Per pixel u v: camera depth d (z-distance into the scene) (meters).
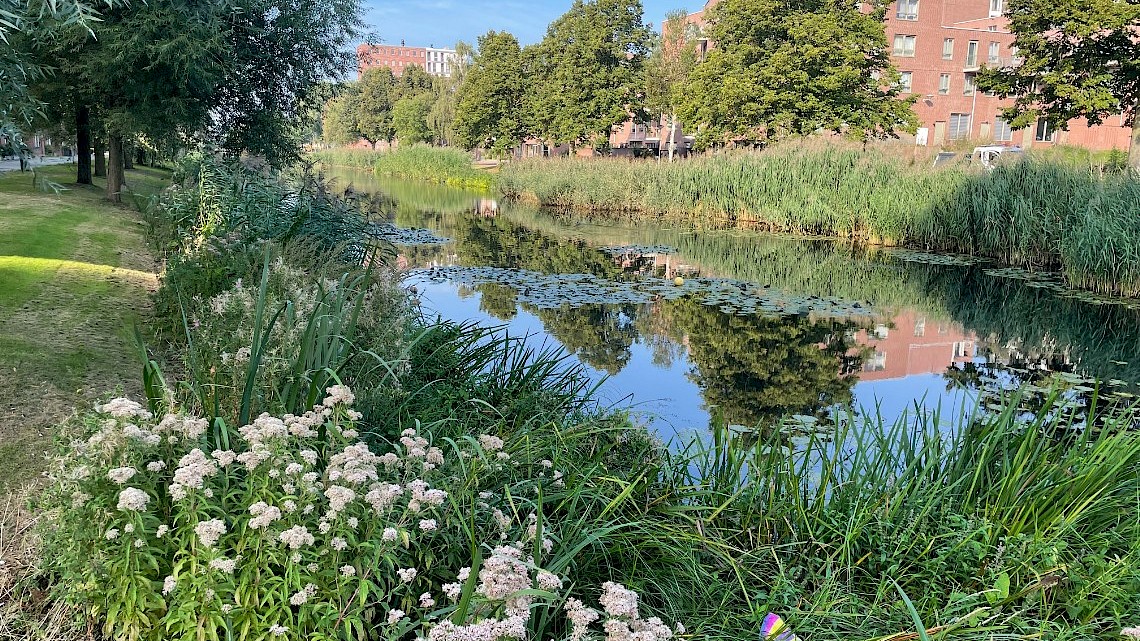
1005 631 2.96
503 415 4.56
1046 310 10.85
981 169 16.66
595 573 3.17
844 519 3.65
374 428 3.85
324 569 2.47
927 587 3.24
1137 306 11.01
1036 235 14.26
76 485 2.50
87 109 15.60
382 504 2.44
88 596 2.56
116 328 6.41
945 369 7.80
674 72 37.53
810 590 3.33
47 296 7.17
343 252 8.52
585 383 5.41
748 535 3.65
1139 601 3.07
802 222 19.84
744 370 7.60
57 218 12.08
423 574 2.74
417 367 5.10
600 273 13.41
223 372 3.71
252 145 15.06
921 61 38.53
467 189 38.47
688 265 14.66
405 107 62.97
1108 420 4.05
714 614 3.01
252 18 13.79
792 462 3.97
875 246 17.81
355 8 15.25
